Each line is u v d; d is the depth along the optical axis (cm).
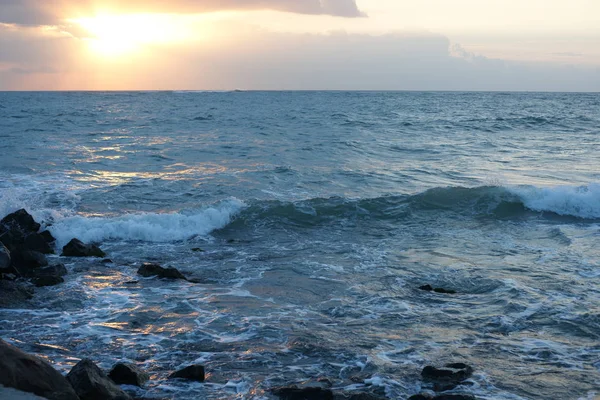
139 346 764
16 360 521
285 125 4256
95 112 5828
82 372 578
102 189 1956
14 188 1927
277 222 1597
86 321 858
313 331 821
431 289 1031
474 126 4297
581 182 2156
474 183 2144
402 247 1359
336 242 1417
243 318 877
